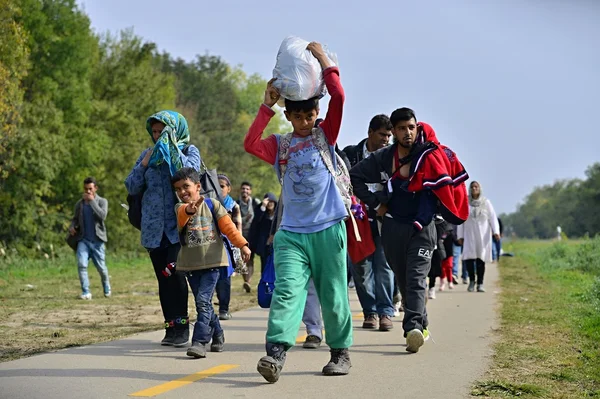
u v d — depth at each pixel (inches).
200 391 224.8
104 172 1449.3
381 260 357.1
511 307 463.5
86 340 332.5
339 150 326.3
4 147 1108.5
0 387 227.8
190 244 281.3
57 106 1353.3
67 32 1375.5
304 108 236.7
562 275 749.3
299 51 234.7
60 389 225.8
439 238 512.4
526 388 230.2
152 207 301.3
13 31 1062.4
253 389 228.5
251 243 555.5
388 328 355.9
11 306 487.8
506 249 1788.9
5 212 1211.2
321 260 238.8
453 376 249.4
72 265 1020.5
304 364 270.5
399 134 289.1
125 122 1531.7
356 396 220.5
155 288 668.7
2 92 1029.8
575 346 311.6
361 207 309.3
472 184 605.0
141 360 275.9
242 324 395.5
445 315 427.5
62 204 1357.0
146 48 1736.0
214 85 3297.2
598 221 5354.3
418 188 289.1
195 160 303.9
